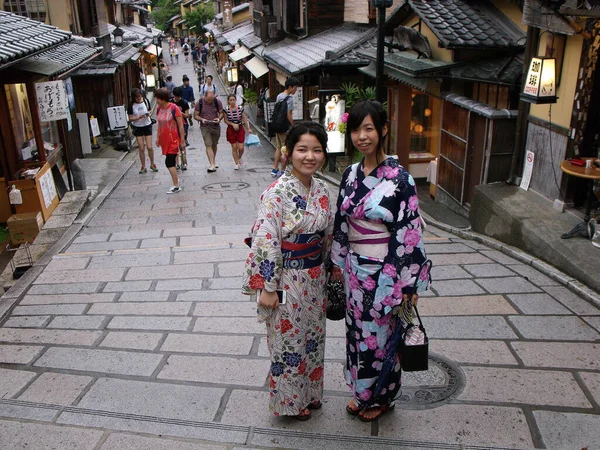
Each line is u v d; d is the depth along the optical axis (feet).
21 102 34.12
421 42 32.76
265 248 9.50
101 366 13.05
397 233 9.45
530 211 21.80
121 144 59.62
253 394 11.78
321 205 9.90
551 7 18.75
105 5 82.58
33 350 13.93
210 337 14.38
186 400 11.60
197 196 34.99
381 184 9.50
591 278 16.42
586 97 19.99
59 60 33.09
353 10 60.49
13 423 10.93
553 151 22.21
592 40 19.17
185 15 237.04
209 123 41.73
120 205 33.30
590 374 12.14
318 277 10.16
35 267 21.06
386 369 10.03
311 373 10.68
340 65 46.47
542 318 14.85
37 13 53.21
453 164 31.48
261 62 78.95
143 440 10.37
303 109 51.65
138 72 97.66
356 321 10.12
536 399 11.30
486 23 29.94
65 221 28.43
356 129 9.46
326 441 10.25
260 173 42.75
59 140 40.16
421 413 10.95
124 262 20.79
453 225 28.40
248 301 16.72
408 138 39.40
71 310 16.39
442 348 13.37
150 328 15.02
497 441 10.11
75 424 10.87
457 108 30.42
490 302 15.93
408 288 9.58
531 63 21.08
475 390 11.65
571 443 10.03
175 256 21.31
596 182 19.21
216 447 10.16
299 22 70.03
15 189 28.25
